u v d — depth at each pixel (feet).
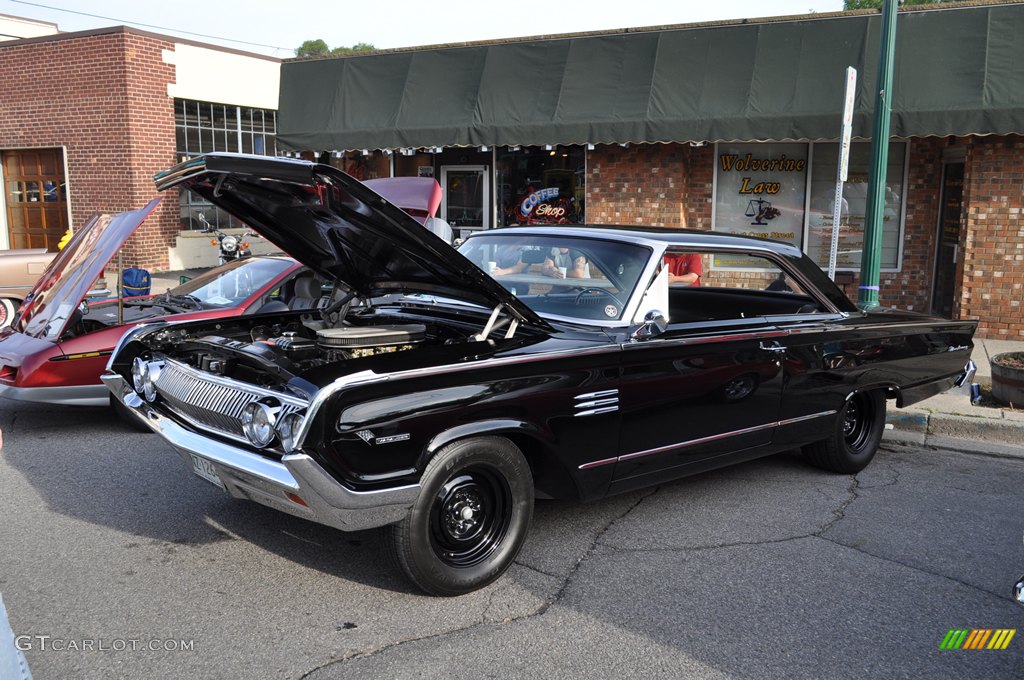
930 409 24.04
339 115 42.29
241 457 11.46
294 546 14.23
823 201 39.47
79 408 23.80
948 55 33.50
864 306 23.88
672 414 14.57
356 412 10.87
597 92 37.96
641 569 13.74
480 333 13.64
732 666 10.89
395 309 16.39
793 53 35.70
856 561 14.29
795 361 16.47
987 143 33.42
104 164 56.08
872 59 34.47
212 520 15.29
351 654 10.89
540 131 38.32
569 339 13.53
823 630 11.90
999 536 15.60
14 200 60.39
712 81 36.37
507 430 12.35
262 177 11.64
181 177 12.82
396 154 45.75
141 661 10.58
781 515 16.38
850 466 18.89
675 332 14.58
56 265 22.65
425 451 11.51
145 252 56.08
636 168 39.88
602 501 16.93
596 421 13.48
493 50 40.34
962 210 34.68
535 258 15.83
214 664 10.57
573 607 12.37
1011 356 25.50
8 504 15.92
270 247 59.57
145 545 14.15
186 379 12.96
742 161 40.11
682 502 16.99
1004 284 33.96
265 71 66.03
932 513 16.75
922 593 13.15
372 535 14.80
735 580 13.42
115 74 54.49
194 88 59.52
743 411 15.74
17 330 21.77
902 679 10.73
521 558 14.06
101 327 21.84
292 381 11.01
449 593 12.42
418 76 41.45
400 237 12.40
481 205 44.65
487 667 10.68
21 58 57.26
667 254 14.88
